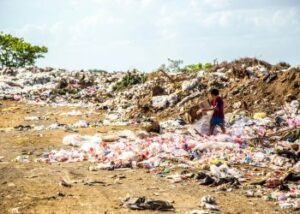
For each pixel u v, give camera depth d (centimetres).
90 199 851
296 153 1218
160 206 814
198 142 1327
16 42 5375
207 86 2200
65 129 1719
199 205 841
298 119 1614
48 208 796
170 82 2489
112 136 1465
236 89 1988
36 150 1327
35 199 839
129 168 1109
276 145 1323
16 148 1354
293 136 1404
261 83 1945
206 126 1501
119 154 1223
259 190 955
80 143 1393
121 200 840
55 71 3869
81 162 1176
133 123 1895
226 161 1163
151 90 2319
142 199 829
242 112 1788
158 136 1462
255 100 1861
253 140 1384
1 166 1094
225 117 1750
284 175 1026
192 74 2555
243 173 1077
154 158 1169
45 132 1666
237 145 1300
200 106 1673
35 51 5459
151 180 1002
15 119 2081
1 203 816
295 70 1897
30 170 1056
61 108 2464
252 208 837
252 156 1222
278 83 1891
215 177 1010
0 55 5341
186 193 915
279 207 848
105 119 2058
